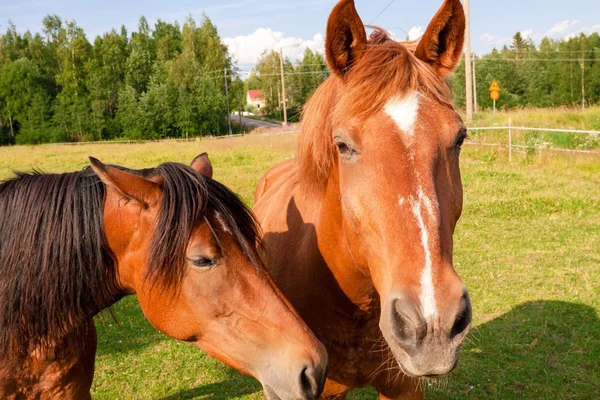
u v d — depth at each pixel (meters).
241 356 2.17
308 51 52.50
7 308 2.29
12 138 48.75
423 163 1.76
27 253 2.28
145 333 5.12
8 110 48.84
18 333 2.32
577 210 8.38
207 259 2.09
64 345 2.43
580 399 3.82
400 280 1.68
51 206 2.30
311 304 2.62
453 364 1.60
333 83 2.16
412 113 1.81
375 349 2.53
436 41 2.05
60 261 2.28
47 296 2.29
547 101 52.34
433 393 3.94
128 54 55.00
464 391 3.97
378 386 2.68
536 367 4.20
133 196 2.15
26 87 49.34
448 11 1.97
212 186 2.22
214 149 21.28
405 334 1.67
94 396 4.09
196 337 2.25
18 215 2.32
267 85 56.28
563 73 53.03
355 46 2.03
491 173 11.13
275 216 3.18
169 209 2.07
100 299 2.41
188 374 4.39
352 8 1.95
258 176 12.88
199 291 2.12
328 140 2.18
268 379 2.12
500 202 8.91
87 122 48.28
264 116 63.31
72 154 25.42
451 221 1.84
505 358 4.34
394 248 1.72
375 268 1.92
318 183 2.41
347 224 2.10
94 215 2.30
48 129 47.53
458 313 1.59
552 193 9.24
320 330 2.62
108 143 39.16
